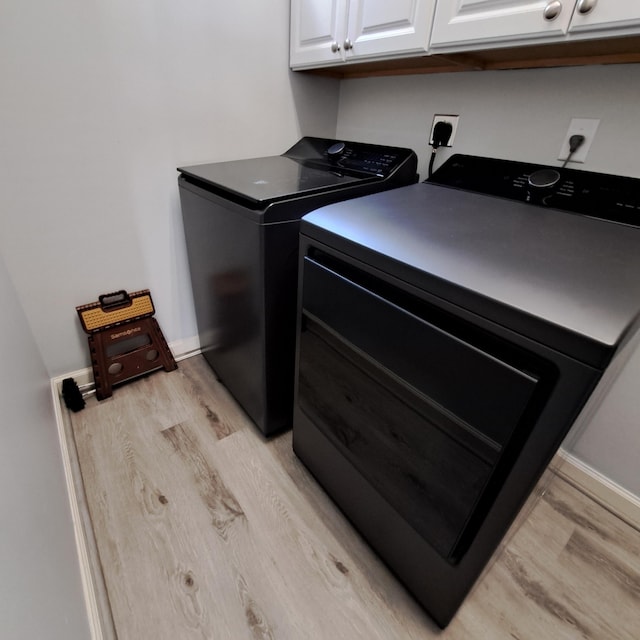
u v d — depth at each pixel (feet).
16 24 3.30
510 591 3.28
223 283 4.25
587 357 1.53
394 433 2.75
